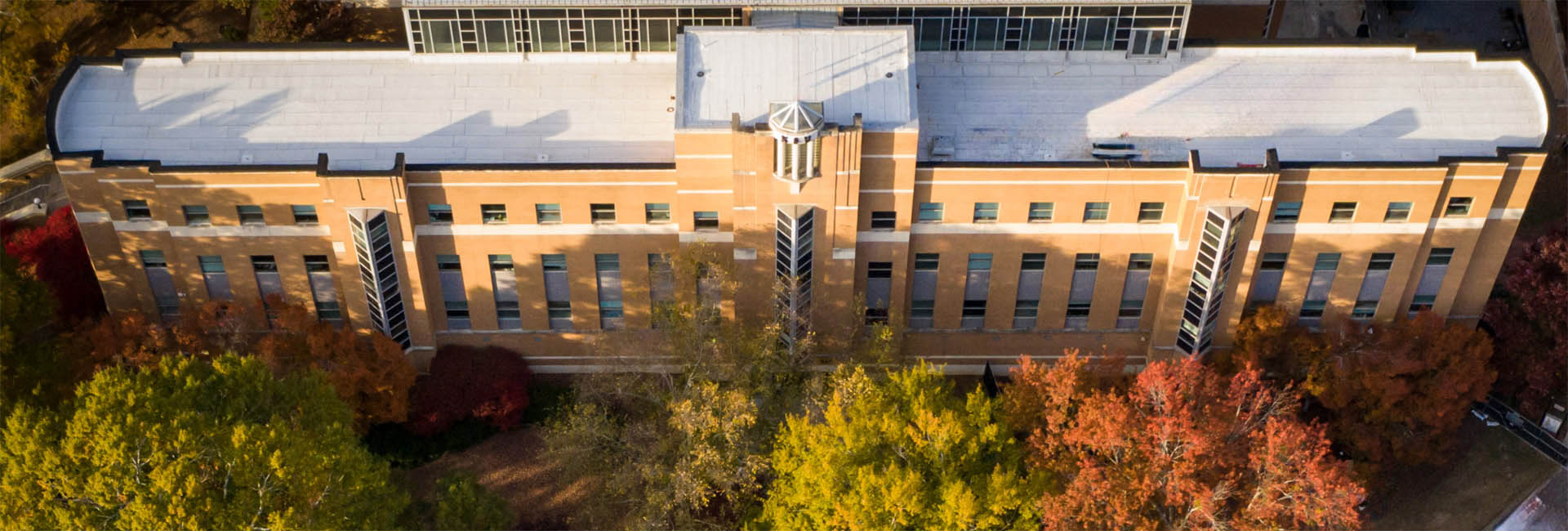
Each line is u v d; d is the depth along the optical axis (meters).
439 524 67.19
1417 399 77.75
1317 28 108.12
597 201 74.12
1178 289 77.81
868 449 67.12
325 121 76.00
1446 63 79.25
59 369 73.75
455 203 74.00
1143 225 75.94
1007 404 71.19
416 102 76.88
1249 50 80.00
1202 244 74.75
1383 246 76.69
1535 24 103.00
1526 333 81.31
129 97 76.69
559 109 76.81
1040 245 77.00
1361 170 72.62
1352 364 77.31
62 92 75.50
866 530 64.12
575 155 74.88
